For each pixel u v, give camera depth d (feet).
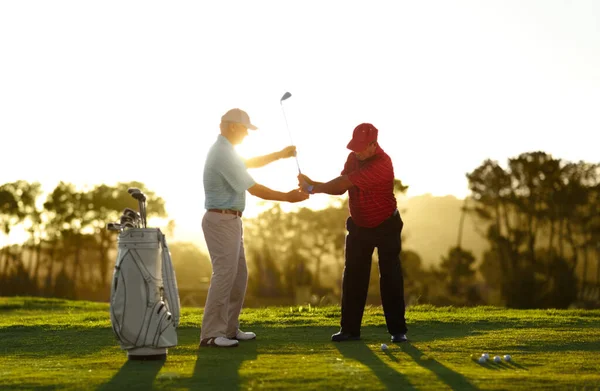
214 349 20.06
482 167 198.90
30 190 267.59
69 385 14.12
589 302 170.40
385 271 21.77
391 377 14.51
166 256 18.42
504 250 188.55
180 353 19.24
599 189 189.06
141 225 18.51
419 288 203.62
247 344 21.27
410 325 27.27
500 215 198.08
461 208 205.26
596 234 185.57
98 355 19.62
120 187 273.95
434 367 16.22
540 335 23.25
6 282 229.66
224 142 21.18
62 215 266.16
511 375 14.88
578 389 13.15
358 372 15.17
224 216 20.98
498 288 187.62
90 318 36.29
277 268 237.86
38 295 227.81
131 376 15.20
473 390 13.12
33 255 266.16
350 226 22.18
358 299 22.24
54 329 27.76
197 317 32.50
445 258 206.80
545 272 177.27
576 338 22.26
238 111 21.34
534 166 193.67
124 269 17.92
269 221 261.85
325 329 26.05
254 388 13.42
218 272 20.92
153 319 17.83
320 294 235.61
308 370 15.48
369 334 24.13
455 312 36.81
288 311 35.70
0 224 263.29
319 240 261.03
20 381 14.61
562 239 189.16
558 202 188.65
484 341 21.58
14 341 23.77
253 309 38.45
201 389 13.51
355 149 21.47
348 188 21.84
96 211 266.16
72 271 270.67
